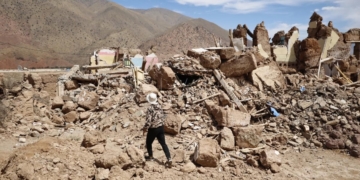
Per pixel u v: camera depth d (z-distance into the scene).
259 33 14.96
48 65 64.31
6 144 7.46
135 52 24.77
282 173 7.11
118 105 10.64
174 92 10.65
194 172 6.75
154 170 6.53
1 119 8.60
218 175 6.71
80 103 11.31
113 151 7.25
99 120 10.17
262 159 7.32
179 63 11.66
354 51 21.58
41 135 8.62
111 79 13.59
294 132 9.70
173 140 8.38
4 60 57.59
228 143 8.02
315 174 7.32
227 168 7.01
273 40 19.55
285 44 17.12
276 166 7.18
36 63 62.69
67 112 11.07
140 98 10.17
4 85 9.63
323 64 16.97
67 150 6.73
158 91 10.71
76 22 96.88
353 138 9.02
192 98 10.27
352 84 12.81
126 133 8.84
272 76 12.78
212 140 7.47
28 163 5.72
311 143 9.12
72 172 5.90
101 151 7.11
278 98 11.40
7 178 5.30
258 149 8.05
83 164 6.26
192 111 9.77
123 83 12.94
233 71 11.88
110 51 23.53
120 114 9.84
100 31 102.06
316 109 10.37
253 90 11.73
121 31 97.62
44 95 11.73
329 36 17.88
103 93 12.33
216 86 11.14
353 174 7.42
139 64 22.38
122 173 5.88
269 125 9.86
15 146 7.33
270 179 6.74
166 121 8.62
